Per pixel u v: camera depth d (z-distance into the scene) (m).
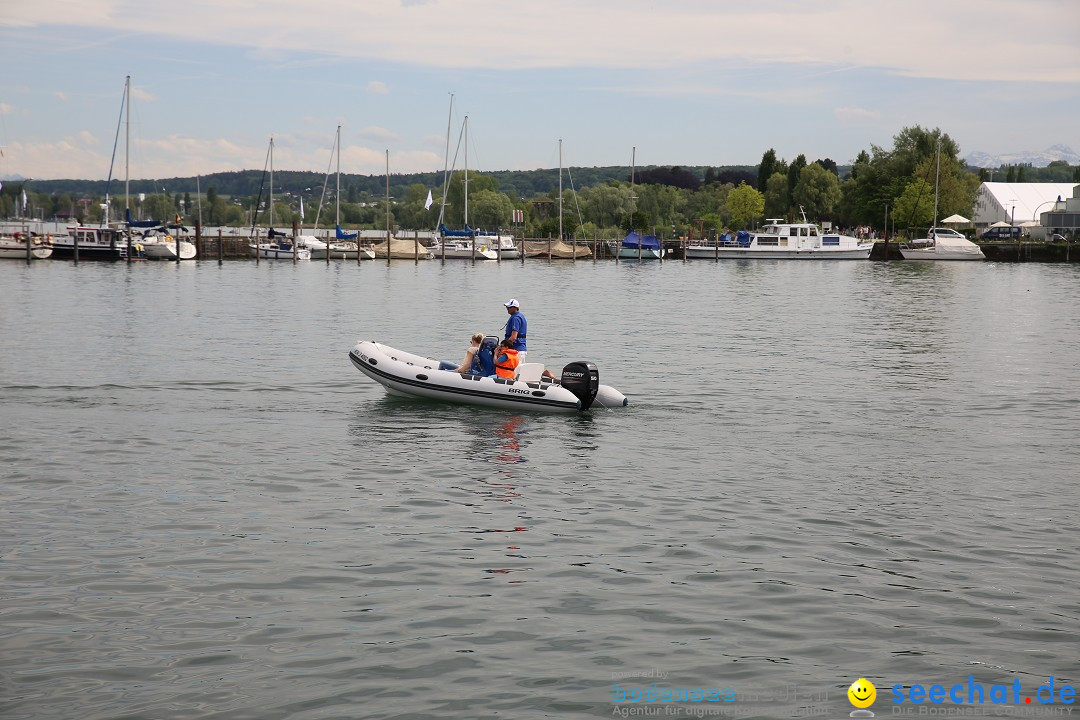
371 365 21.38
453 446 16.95
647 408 20.72
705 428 18.78
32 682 8.32
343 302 49.72
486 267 94.19
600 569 11.01
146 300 48.31
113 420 18.78
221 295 52.78
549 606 9.98
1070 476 15.41
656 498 13.88
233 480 14.54
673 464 15.91
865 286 66.94
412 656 8.88
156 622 9.49
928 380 25.09
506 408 20.27
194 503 13.33
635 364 27.52
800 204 140.62
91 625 9.41
